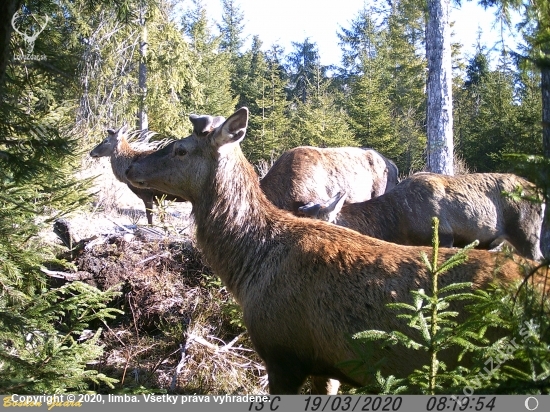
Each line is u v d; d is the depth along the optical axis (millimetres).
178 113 23688
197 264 6793
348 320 3590
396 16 34031
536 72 2906
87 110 18375
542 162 2293
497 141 17312
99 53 18922
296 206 8148
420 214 7125
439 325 3279
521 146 2902
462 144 22094
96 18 17797
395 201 7152
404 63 33656
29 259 4617
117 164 12000
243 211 4270
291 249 3971
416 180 7359
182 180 4543
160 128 22938
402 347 3400
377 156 9984
